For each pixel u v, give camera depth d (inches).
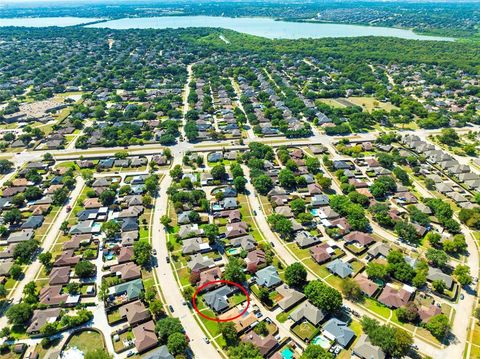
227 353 4985.2
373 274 6250.0
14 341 5152.6
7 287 6117.1
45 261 6446.9
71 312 5629.9
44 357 4832.7
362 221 7539.4
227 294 5930.1
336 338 5142.7
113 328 5354.3
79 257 6678.2
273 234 7490.2
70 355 4931.1
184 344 4845.0
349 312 5664.4
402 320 5536.4
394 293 5880.9
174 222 7805.1
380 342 4909.0
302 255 6914.4
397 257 6441.9
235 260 6432.1
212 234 7007.9
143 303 5812.0
